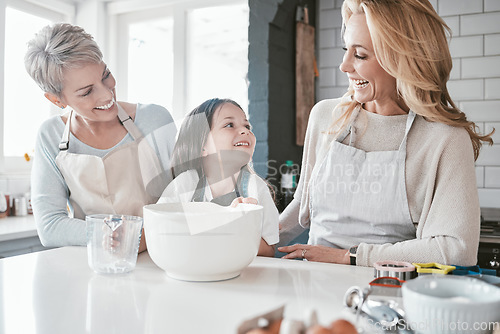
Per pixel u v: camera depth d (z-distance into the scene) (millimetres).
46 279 830
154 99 3602
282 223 1492
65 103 1361
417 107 1145
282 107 2988
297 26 3074
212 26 3965
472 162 1152
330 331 392
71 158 1345
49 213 1309
